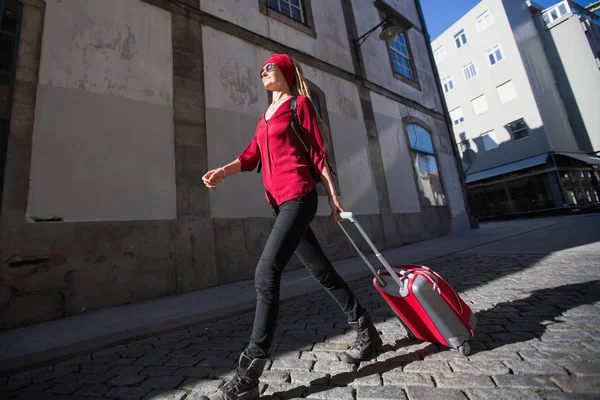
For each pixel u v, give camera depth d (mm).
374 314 2506
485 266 3869
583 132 18609
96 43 4336
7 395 1609
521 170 17484
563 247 4523
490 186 19344
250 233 5180
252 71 6117
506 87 19266
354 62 8711
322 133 1623
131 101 4477
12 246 3258
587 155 18266
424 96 11117
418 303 1583
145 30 4863
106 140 4137
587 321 1820
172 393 1499
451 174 10922
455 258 4797
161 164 4547
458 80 22094
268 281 1360
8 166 3408
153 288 4055
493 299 2494
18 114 3576
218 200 4977
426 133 10461
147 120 4562
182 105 4969
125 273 3885
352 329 2191
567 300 2244
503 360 1482
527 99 18188
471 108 21281
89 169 3928
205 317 2797
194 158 4883
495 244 5879
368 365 1602
